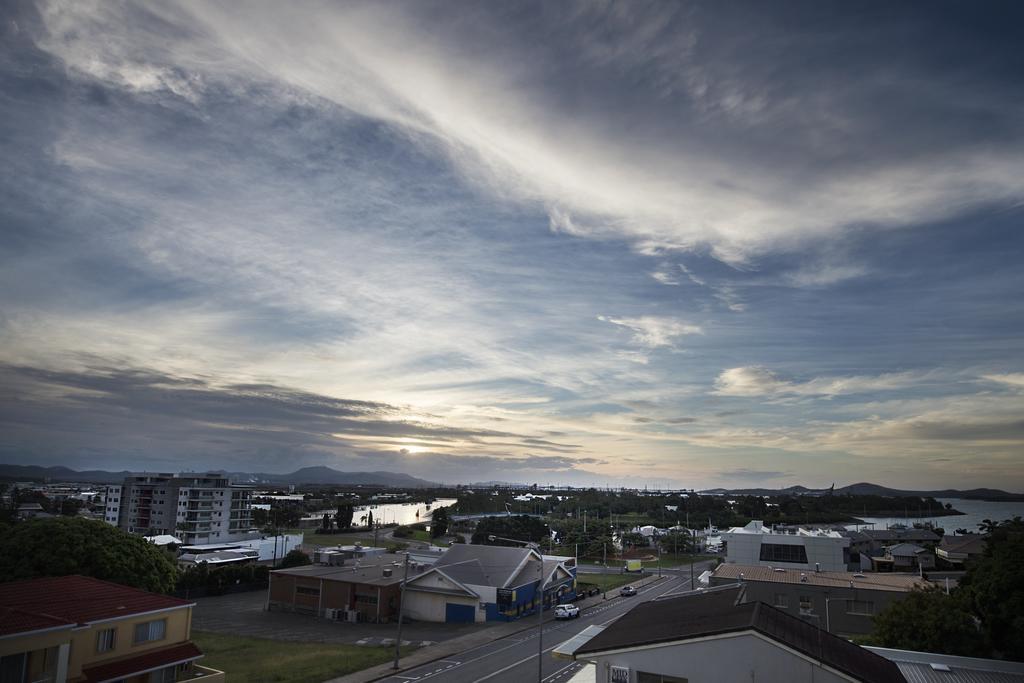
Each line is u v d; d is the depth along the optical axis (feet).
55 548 152.15
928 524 634.43
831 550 232.94
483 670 139.23
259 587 264.93
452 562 236.63
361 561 262.67
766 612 78.33
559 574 243.40
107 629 106.22
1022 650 111.45
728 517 613.52
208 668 123.03
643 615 93.15
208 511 433.89
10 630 84.84
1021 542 119.34
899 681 71.72
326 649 159.22
